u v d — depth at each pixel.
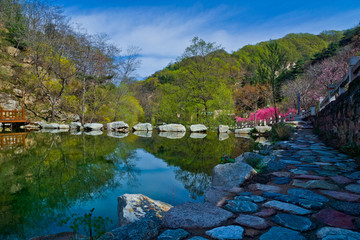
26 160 7.44
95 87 24.42
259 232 1.98
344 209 2.39
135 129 21.20
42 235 2.75
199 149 9.56
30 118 21.62
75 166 6.68
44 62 23.69
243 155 5.45
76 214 3.42
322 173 3.93
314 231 1.94
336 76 23.64
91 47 22.83
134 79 26.84
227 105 21.34
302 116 20.03
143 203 3.22
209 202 2.79
